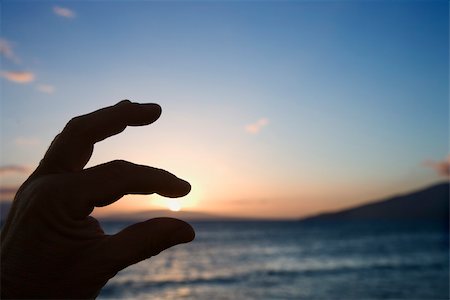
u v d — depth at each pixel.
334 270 34.75
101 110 0.76
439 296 22.00
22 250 0.67
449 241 67.50
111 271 0.68
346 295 23.12
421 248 55.50
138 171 0.71
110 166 0.71
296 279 30.08
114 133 0.76
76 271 0.67
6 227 0.71
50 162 0.74
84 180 0.69
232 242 70.56
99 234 0.71
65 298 0.67
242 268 37.75
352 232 102.81
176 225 0.71
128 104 0.75
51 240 0.67
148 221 0.71
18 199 0.72
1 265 0.66
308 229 126.19
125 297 24.17
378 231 107.31
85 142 0.74
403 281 27.61
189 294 25.09
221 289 26.64
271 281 29.42
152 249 0.70
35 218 0.67
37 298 0.65
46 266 0.67
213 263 42.00
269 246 62.50
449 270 32.62
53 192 0.68
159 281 30.17
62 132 0.75
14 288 0.65
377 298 21.92
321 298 22.59
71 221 0.68
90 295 0.68
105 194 0.69
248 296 23.97
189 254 51.38
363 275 31.12
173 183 0.71
